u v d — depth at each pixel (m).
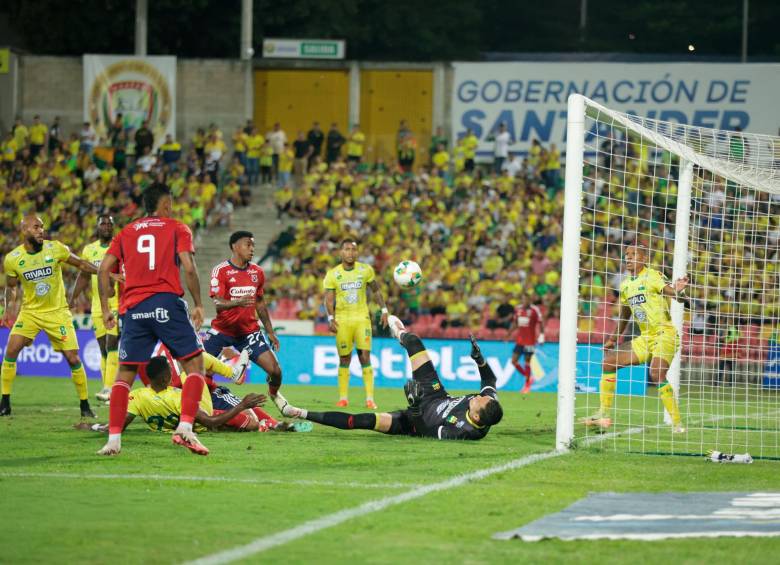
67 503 24.22
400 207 109.62
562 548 19.92
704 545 20.27
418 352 39.25
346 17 159.62
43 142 124.31
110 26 150.25
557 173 116.00
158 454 32.97
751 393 59.81
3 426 42.38
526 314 75.75
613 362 43.53
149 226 31.39
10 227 116.69
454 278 99.00
